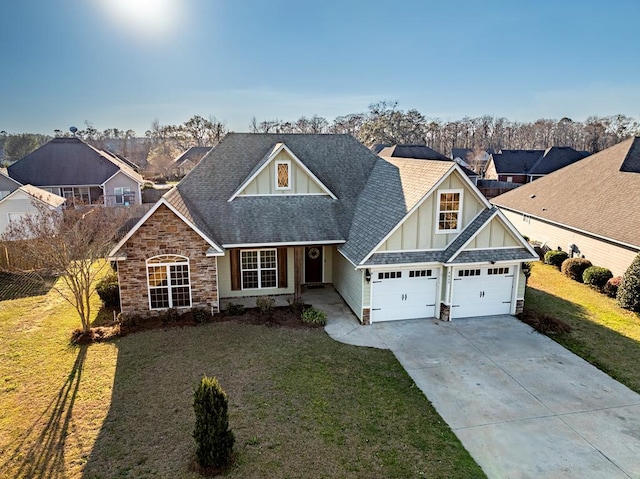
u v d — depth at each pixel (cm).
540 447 932
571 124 10831
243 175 1972
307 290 1945
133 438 934
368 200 1897
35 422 991
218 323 1550
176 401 1070
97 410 1036
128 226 2916
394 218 1575
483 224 1538
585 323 1594
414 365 1280
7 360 1282
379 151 5784
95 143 9831
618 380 1205
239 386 1139
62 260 1401
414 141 9100
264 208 1838
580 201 2389
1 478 820
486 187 4778
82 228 1747
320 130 10106
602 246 2061
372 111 9225
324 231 1783
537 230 2617
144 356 1303
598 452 918
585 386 1173
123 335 1445
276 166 1869
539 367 1275
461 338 1465
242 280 1842
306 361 1284
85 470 840
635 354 1355
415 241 1559
